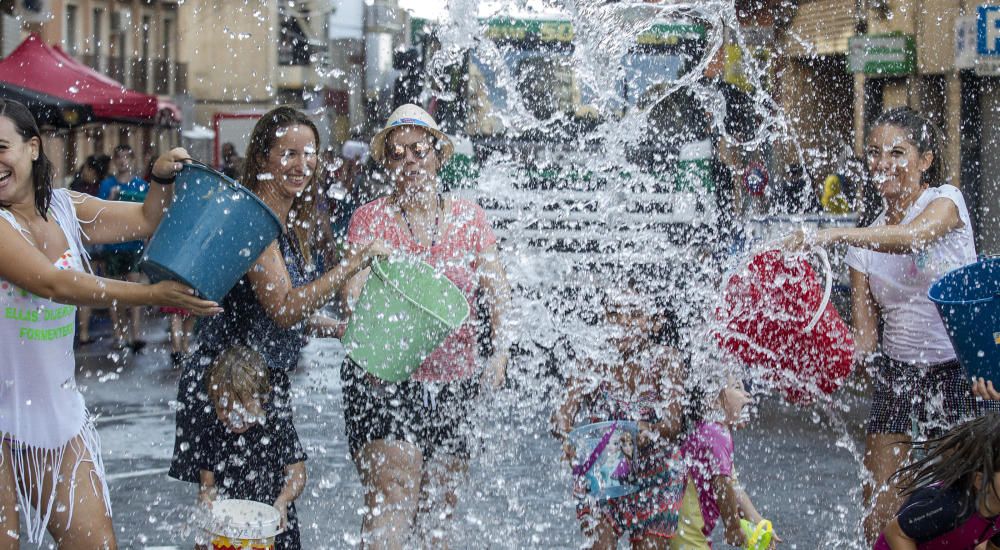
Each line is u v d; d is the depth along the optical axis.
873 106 23.73
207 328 5.14
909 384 5.52
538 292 10.00
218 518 4.70
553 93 13.81
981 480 4.14
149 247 4.56
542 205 12.22
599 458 5.30
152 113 19.00
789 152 14.74
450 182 12.91
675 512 5.28
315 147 5.18
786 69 23.44
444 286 5.32
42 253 4.48
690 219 12.06
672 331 5.35
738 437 8.53
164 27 36.72
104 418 9.31
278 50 35.06
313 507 6.61
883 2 23.08
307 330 5.58
